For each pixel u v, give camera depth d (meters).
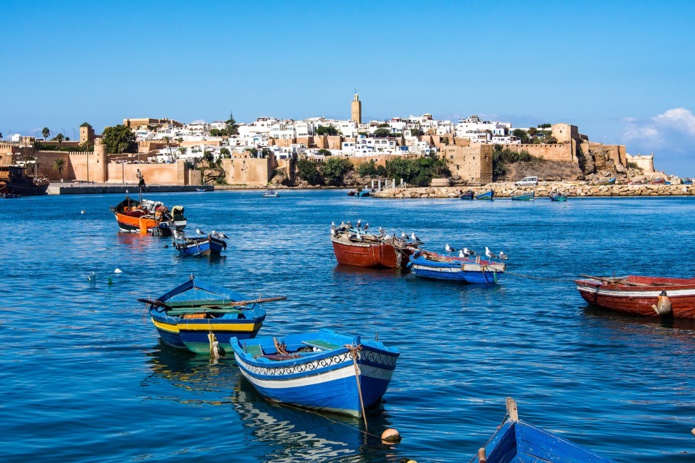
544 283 48.69
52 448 19.92
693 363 28.05
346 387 21.52
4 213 130.12
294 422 21.84
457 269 49.19
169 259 63.81
